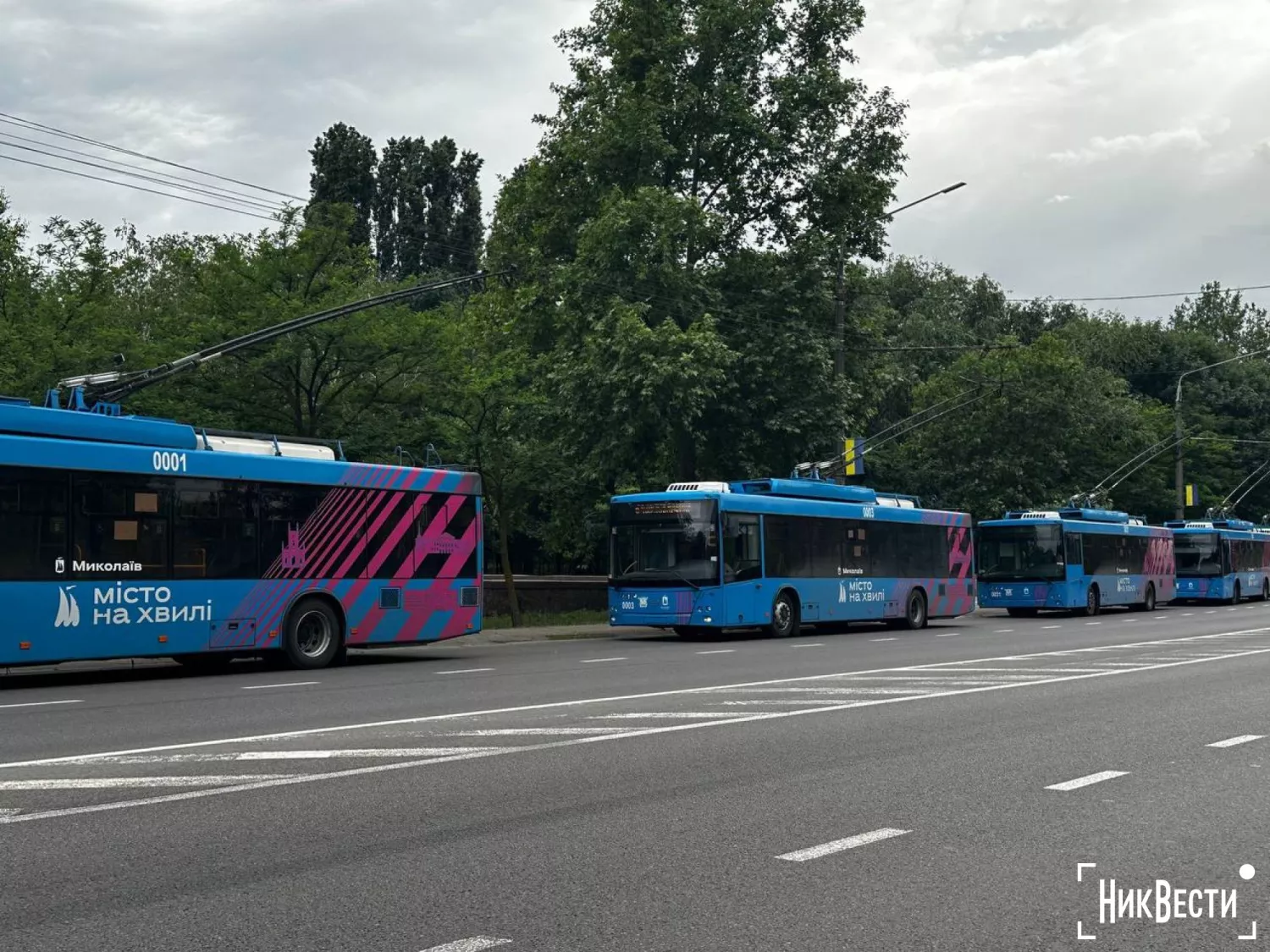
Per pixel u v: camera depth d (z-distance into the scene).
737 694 14.88
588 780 8.94
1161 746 10.70
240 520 19.06
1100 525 42.59
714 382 30.91
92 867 6.45
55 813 7.77
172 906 5.75
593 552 42.97
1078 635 28.61
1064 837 7.21
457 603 22.19
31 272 30.78
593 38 35.28
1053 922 5.58
